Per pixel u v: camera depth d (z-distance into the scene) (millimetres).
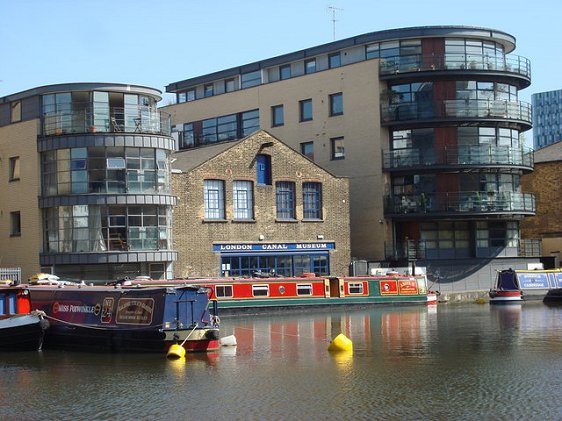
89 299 31969
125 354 29688
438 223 58031
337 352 29422
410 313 45938
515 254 60625
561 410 20516
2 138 47250
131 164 44312
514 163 57281
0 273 43219
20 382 24594
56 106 44406
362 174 57031
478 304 53406
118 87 44250
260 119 62594
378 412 20406
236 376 24906
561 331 35531
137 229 44375
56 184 44156
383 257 56062
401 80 56281
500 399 21703
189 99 70000
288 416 20109
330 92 58656
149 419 20125
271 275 48344
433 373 25266
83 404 21719
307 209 53094
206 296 29984
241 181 50188
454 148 56219
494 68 56562
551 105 193625
